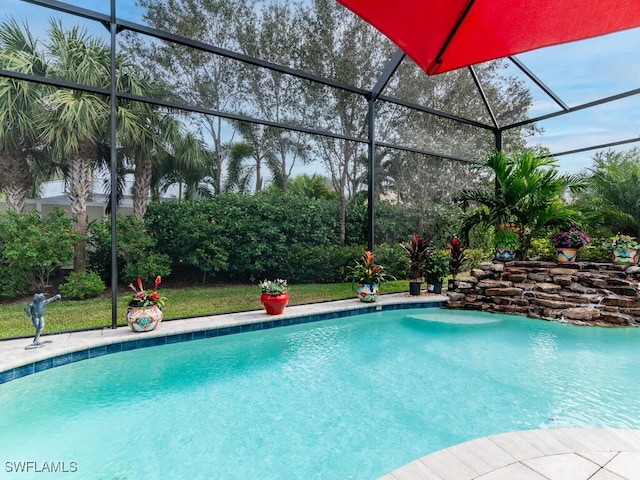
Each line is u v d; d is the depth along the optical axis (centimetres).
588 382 343
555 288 613
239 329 515
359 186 746
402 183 795
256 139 632
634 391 322
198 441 248
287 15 619
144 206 546
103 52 514
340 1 204
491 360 409
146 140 542
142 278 550
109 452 235
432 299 687
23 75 412
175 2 539
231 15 579
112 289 465
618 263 604
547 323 569
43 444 243
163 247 563
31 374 358
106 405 302
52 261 486
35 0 418
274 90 646
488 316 618
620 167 727
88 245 512
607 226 716
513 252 706
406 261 771
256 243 635
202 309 591
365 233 755
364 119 749
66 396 317
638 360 403
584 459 188
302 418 280
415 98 759
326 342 483
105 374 366
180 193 573
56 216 490
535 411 286
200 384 346
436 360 411
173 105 512
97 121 508
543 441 207
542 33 209
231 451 236
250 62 593
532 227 734
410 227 808
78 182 502
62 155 491
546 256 751
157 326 480
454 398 312
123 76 526
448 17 196
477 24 199
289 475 211
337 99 712
